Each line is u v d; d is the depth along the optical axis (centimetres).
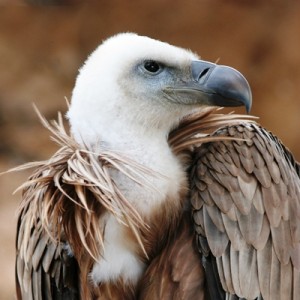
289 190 909
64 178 872
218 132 932
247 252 871
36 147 2503
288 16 2566
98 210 874
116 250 879
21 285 988
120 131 897
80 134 897
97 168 868
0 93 2575
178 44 2591
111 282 885
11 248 2083
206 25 2594
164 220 887
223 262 870
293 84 2512
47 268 934
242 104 916
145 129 904
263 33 2559
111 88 903
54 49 2644
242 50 2561
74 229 884
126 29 2633
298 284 880
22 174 2397
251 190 888
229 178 893
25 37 2658
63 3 2697
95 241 870
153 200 874
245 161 901
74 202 859
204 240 884
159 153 895
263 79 2530
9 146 2503
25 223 927
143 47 921
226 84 916
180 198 896
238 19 2584
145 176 873
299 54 2523
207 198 891
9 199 2280
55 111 2566
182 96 927
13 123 2548
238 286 864
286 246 884
